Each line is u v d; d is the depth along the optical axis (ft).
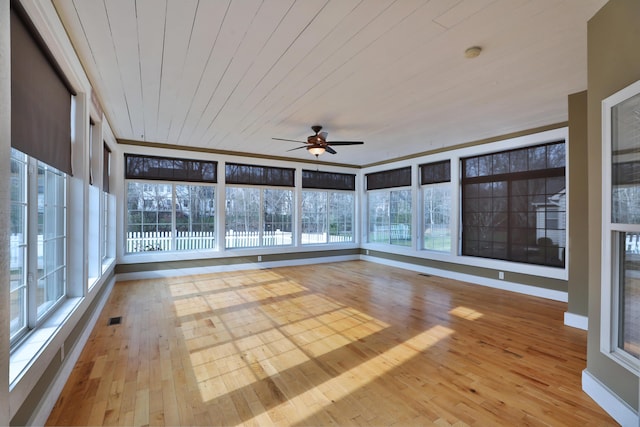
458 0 6.32
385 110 12.95
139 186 19.25
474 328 11.39
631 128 6.14
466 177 19.48
